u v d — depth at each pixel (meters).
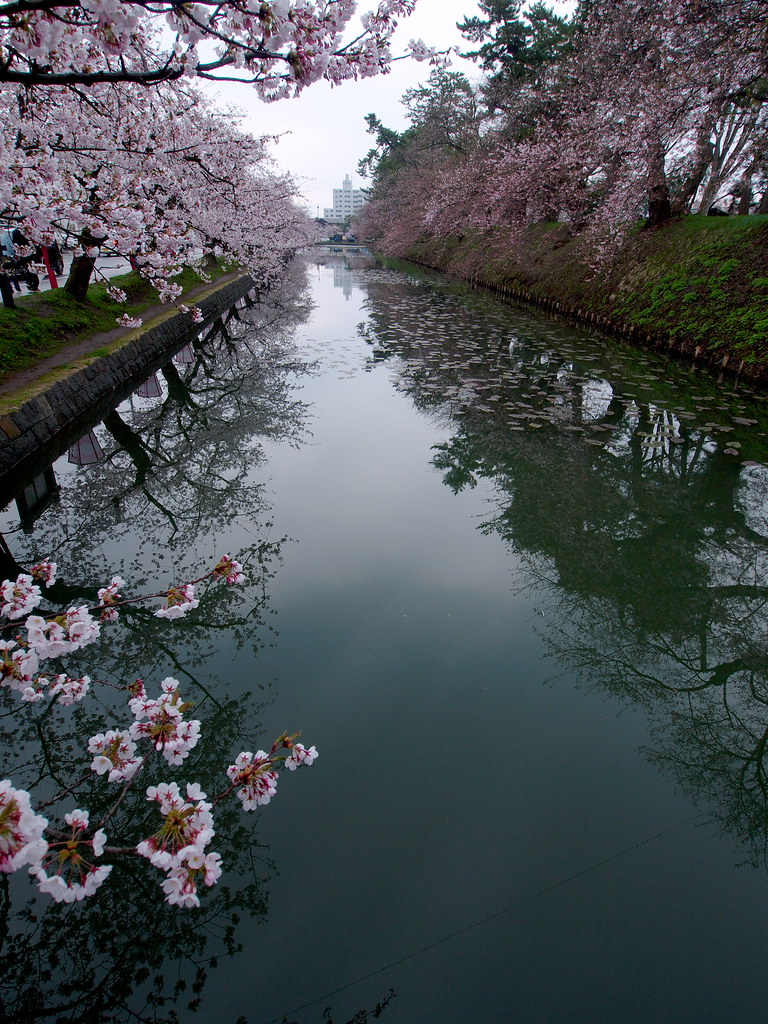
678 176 13.36
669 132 10.02
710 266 10.70
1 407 5.94
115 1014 1.87
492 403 8.56
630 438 7.20
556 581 4.51
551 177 16.67
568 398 8.77
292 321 16.66
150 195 7.97
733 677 3.61
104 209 5.64
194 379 10.67
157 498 6.04
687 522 5.45
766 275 9.44
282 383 10.37
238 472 6.66
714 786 2.78
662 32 9.84
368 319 16.34
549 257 18.22
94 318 9.89
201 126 9.58
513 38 18.77
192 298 14.16
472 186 21.84
